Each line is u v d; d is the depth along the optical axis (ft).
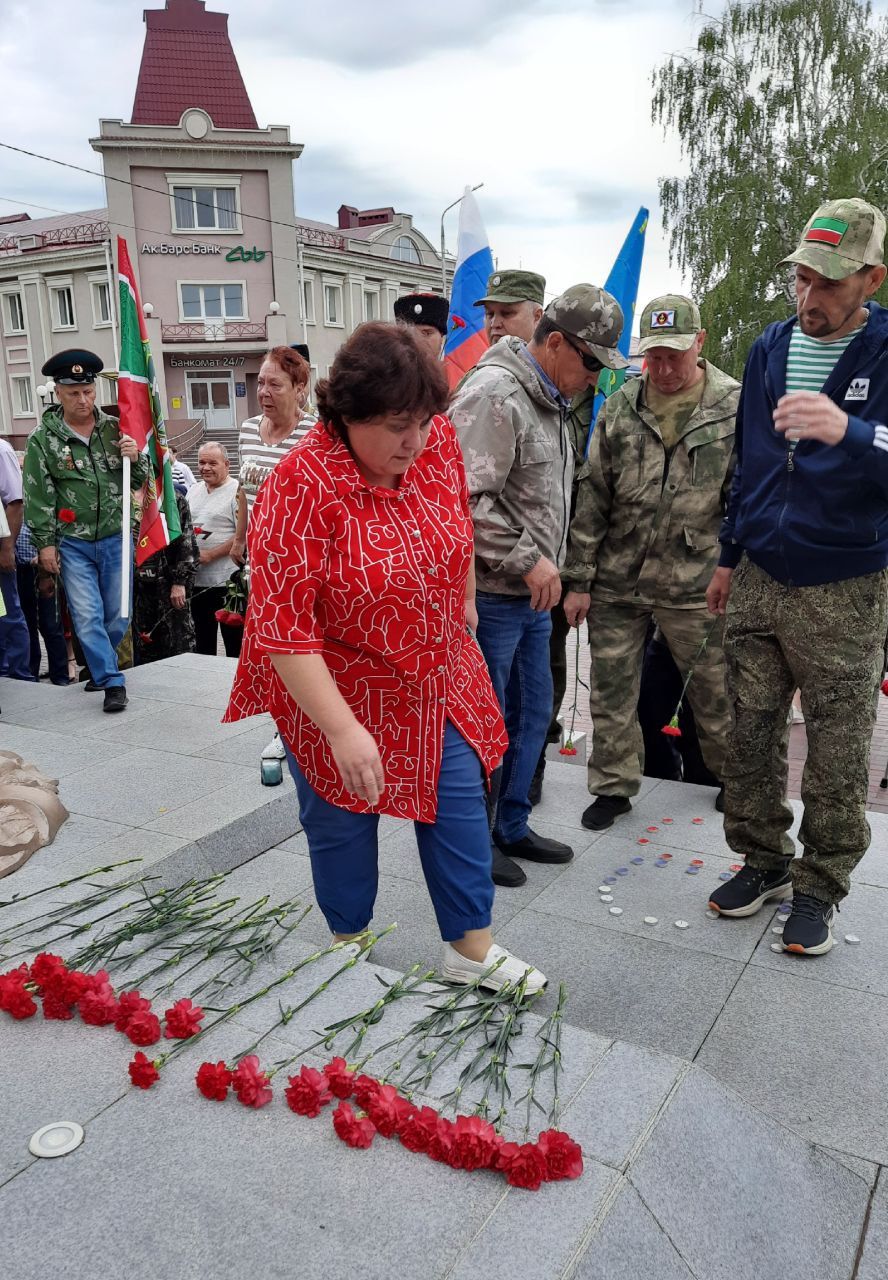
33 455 16.08
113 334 119.44
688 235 73.67
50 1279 4.84
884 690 12.09
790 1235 5.76
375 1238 5.04
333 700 6.46
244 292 116.26
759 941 9.82
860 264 8.16
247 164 112.37
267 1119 5.91
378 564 6.51
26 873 9.96
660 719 14.55
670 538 12.00
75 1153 5.65
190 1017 6.58
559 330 9.91
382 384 5.94
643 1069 6.37
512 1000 7.10
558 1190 5.32
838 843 9.35
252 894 10.63
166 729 15.30
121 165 109.81
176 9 116.16
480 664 7.78
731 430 11.78
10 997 6.85
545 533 10.48
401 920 10.18
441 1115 5.87
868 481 8.55
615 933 9.98
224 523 22.66
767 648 9.64
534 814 13.10
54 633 25.55
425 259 154.81
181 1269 4.89
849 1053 8.04
